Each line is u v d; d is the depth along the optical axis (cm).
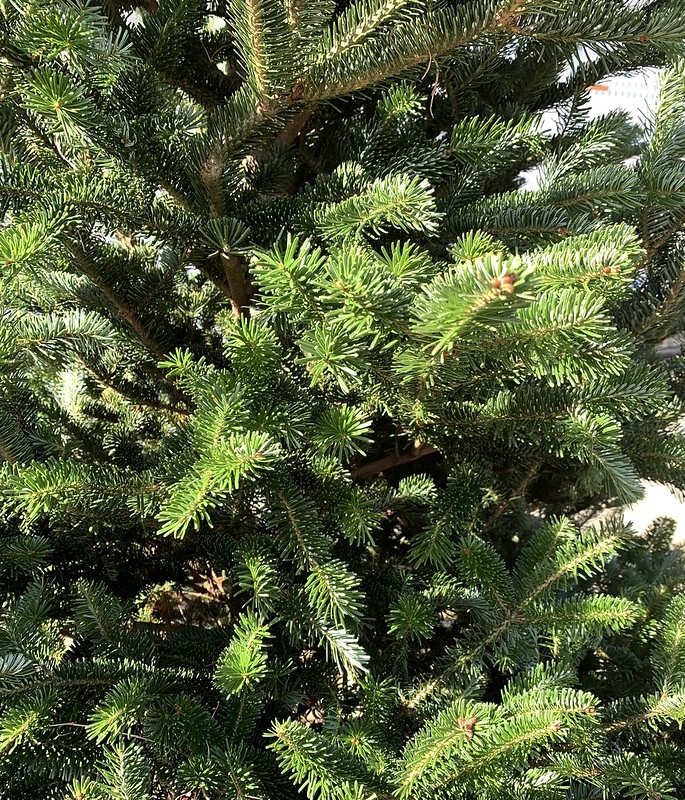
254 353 44
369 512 48
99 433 67
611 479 51
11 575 51
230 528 56
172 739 44
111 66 42
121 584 60
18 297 60
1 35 42
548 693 44
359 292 37
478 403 53
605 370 43
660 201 53
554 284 41
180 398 72
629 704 55
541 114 59
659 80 55
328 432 44
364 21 45
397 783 42
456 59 49
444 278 36
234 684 42
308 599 48
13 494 47
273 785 46
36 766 44
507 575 55
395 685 52
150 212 50
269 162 56
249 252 50
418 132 54
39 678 45
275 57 41
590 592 74
